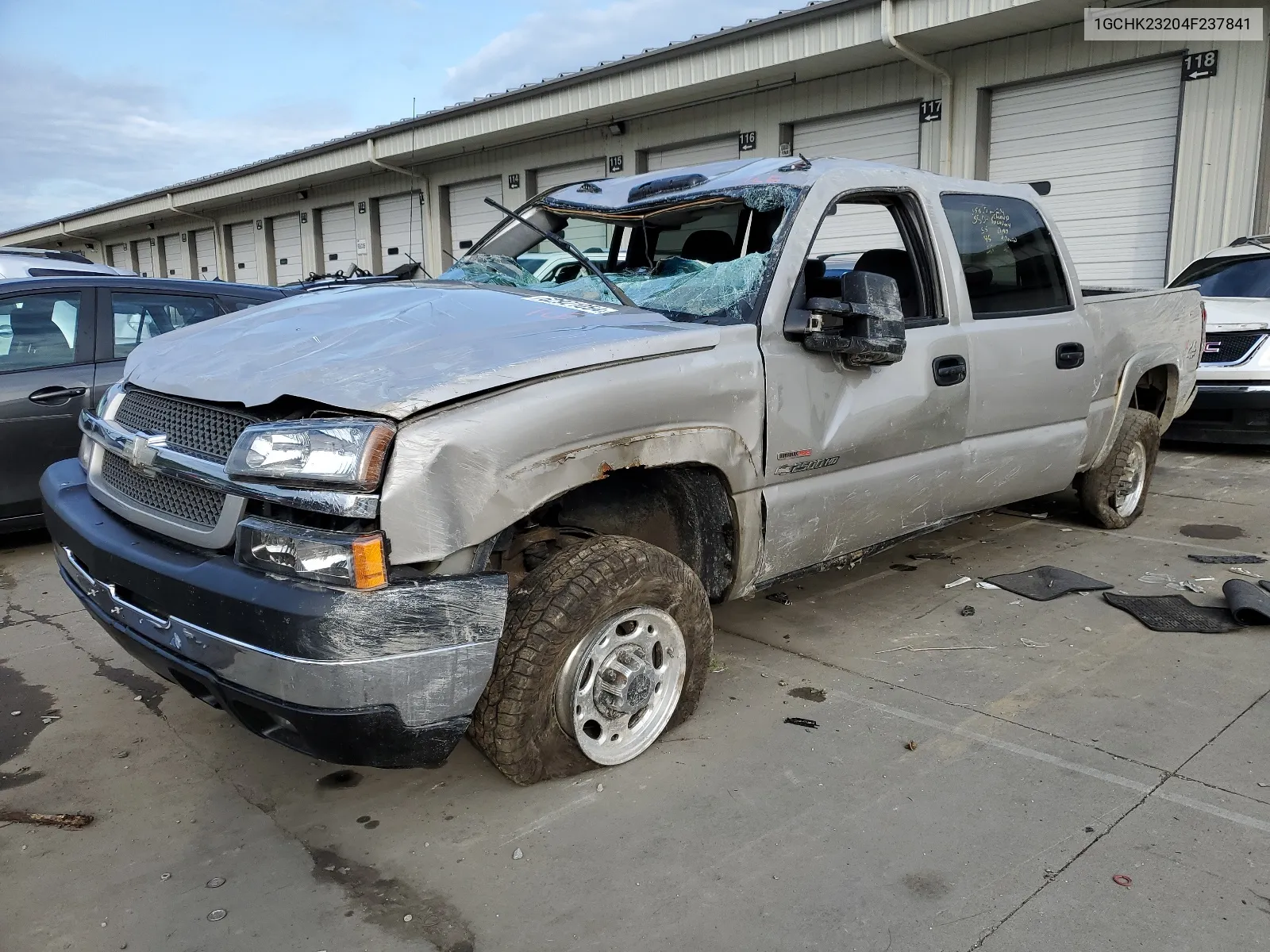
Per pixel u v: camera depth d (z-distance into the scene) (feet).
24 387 17.11
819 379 10.62
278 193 80.69
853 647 12.55
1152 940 6.87
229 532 7.75
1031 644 12.57
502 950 6.91
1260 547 16.76
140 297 19.15
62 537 9.56
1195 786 8.96
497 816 8.66
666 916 7.23
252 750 10.12
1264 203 31.55
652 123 50.49
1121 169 35.06
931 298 12.51
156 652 8.09
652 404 8.82
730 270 10.80
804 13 38.96
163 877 7.90
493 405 7.75
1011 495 14.38
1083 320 15.02
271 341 9.22
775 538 10.55
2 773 9.68
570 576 8.54
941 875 7.67
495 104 54.34
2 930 7.24
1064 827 8.33
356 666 7.04
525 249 14.35
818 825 8.40
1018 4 33.09
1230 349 24.16
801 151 44.88
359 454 7.13
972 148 38.60
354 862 8.05
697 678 10.05
